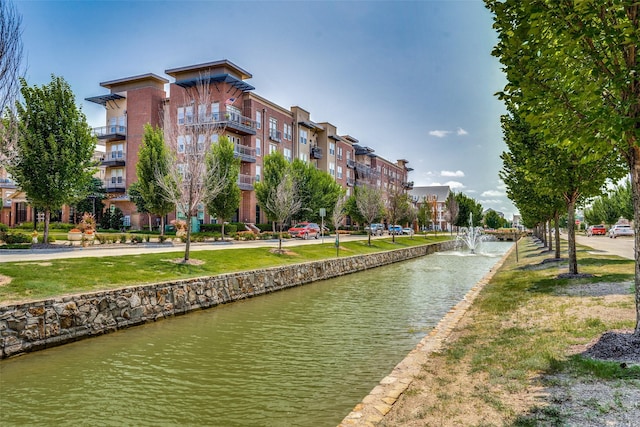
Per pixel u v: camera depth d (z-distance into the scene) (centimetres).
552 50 638
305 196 4425
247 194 4697
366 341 1097
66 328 1063
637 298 672
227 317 1396
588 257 2150
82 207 4591
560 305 1046
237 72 4581
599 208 7606
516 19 661
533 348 728
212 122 2025
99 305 1159
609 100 667
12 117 1291
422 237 6812
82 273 1352
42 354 967
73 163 2253
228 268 1898
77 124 2319
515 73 667
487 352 763
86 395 734
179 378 820
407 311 1503
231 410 676
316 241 3862
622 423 423
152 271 1571
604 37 624
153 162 3244
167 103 4772
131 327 1240
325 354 981
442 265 3416
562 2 602
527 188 2041
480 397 550
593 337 734
